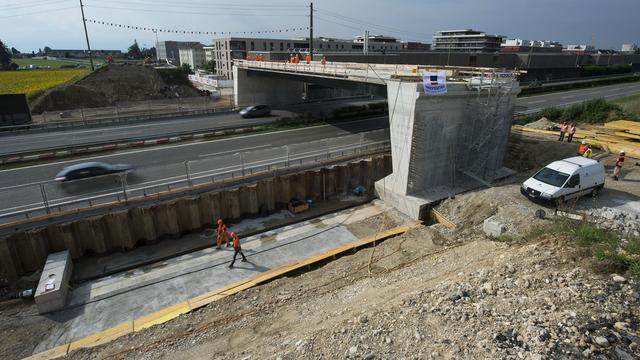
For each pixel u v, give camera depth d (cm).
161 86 5881
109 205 1967
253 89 5078
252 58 6819
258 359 962
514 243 1424
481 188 2478
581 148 2450
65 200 1902
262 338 1164
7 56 11100
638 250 1065
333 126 3953
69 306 1614
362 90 3303
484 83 2431
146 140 3184
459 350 789
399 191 2431
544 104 5188
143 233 2084
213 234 2223
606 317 829
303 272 1812
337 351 875
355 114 4597
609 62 10550
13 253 1781
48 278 1639
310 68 3253
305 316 1258
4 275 1772
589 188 1966
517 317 873
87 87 5138
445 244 1786
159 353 1188
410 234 1927
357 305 1189
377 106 4884
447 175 2509
